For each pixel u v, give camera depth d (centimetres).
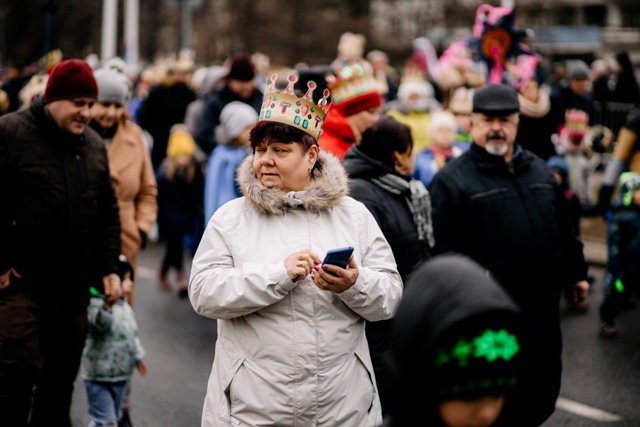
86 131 658
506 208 630
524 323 253
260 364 440
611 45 7031
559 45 7050
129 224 789
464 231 638
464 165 644
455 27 4878
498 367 247
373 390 462
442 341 243
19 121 616
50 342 636
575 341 1029
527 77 949
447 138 1059
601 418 786
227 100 1292
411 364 248
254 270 434
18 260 611
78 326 643
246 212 457
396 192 610
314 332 439
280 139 452
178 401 822
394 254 606
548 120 965
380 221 602
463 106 1143
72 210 623
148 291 1262
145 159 812
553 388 634
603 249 1537
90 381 696
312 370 437
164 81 1720
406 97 1335
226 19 5816
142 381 876
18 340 599
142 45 5625
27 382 605
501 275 627
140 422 767
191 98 1723
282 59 5716
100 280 664
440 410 251
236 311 435
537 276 630
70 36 4275
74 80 611
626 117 2167
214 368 461
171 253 1242
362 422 453
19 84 1769
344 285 430
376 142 616
